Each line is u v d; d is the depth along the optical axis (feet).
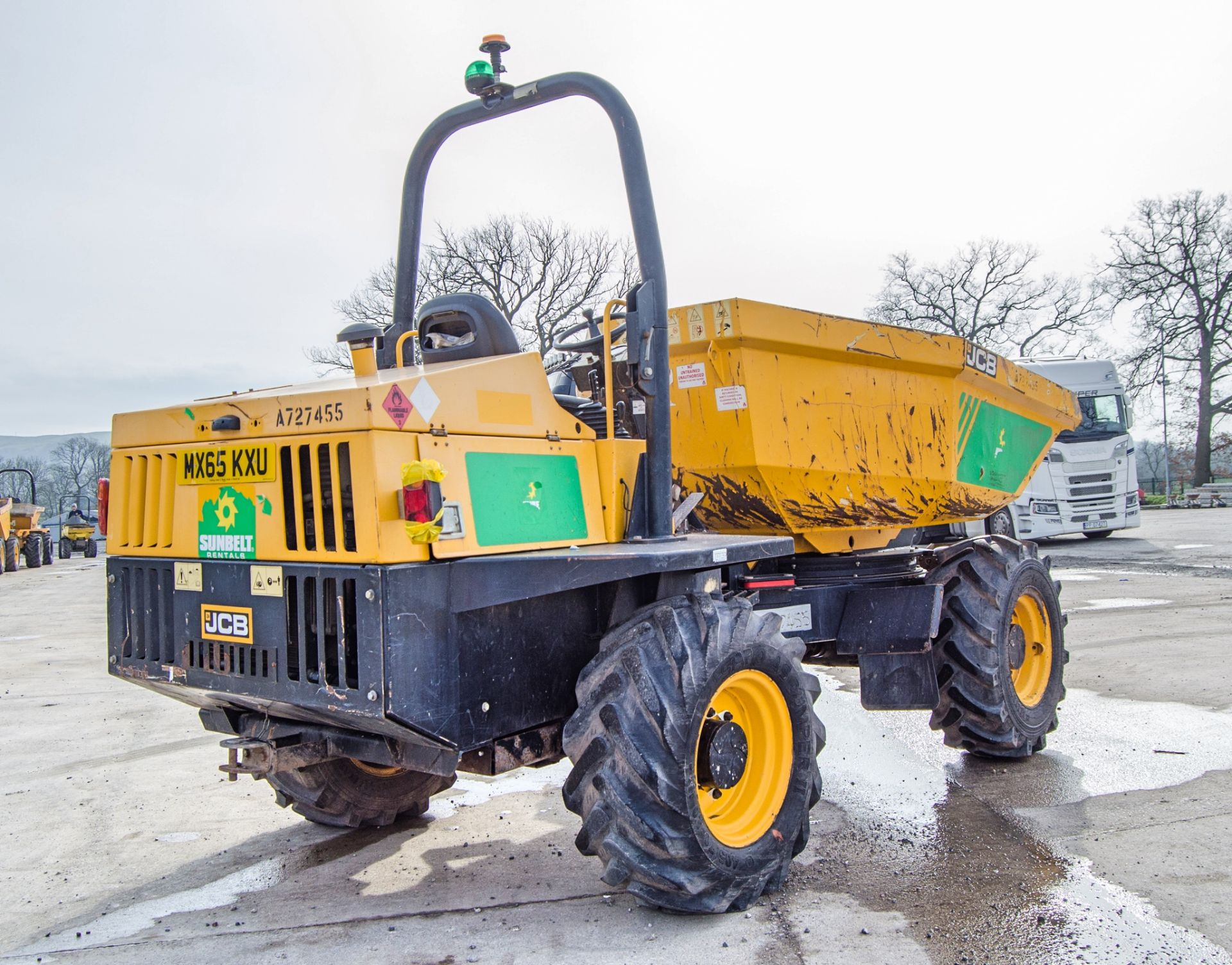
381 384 9.53
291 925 10.99
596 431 12.05
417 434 9.80
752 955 9.84
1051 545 58.29
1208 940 9.89
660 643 10.46
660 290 11.73
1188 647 24.75
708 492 15.16
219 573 10.71
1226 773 15.31
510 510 10.59
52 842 14.03
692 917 10.80
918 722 19.57
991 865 12.06
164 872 12.80
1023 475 20.42
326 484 9.86
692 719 10.19
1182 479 145.07
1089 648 25.25
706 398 14.42
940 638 16.43
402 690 9.48
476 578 10.00
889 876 11.83
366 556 9.44
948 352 16.66
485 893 11.71
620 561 9.86
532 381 11.10
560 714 11.36
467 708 10.17
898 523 17.19
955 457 17.47
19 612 47.88
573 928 10.60
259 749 10.82
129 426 11.68
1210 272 123.24
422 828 14.30
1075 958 9.58
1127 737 17.58
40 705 23.80
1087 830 13.16
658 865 10.05
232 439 10.64
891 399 16.07
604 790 9.91
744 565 15.28
